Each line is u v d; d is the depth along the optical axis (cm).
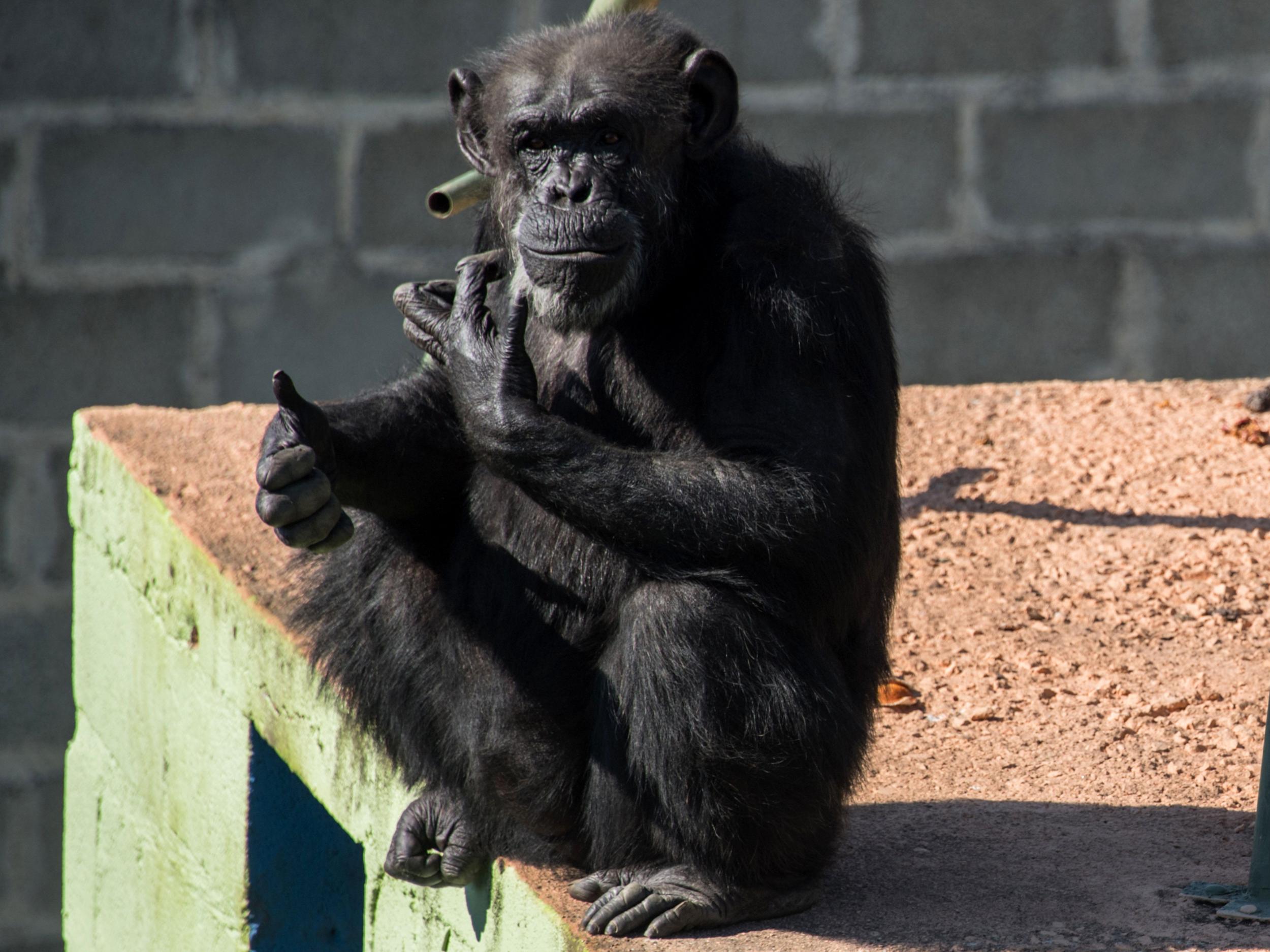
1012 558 1944
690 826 1116
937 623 1778
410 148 3412
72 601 3488
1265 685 1579
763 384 1155
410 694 1285
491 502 1255
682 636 1100
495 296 1347
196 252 3434
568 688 1205
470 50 3384
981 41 3378
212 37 3375
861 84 3394
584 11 3356
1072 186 3416
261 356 3472
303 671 1512
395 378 1386
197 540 1811
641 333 1230
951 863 1237
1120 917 1126
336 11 3375
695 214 1245
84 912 2339
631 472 1112
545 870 1217
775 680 1116
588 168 1201
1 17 3347
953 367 3478
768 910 1131
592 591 1194
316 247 3447
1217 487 2098
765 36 3384
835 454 1145
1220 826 1298
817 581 1141
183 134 3400
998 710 1563
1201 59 3356
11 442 3444
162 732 1970
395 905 1452
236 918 1742
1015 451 2284
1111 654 1677
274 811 1714
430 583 1294
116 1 3359
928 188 3425
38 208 3403
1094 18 3356
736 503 1106
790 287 1166
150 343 3450
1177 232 3412
